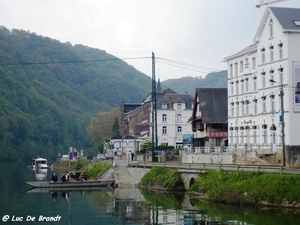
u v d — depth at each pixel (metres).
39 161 180.00
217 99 115.31
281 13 84.81
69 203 69.44
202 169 74.00
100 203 68.88
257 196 58.53
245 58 96.44
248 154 79.44
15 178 122.69
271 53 86.19
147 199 71.56
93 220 55.19
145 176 91.00
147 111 160.38
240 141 97.94
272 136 85.69
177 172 80.69
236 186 62.69
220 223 49.97
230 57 101.62
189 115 145.88
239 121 98.38
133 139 161.25
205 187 69.31
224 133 112.31
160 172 87.06
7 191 87.25
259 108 90.00
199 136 117.50
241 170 64.88
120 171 101.12
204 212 56.94
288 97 81.56
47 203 69.88
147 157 115.81
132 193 80.69
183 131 145.50
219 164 74.19
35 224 53.09
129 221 53.94
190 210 59.00
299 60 82.12
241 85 98.12
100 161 126.94
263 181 59.41
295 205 54.72
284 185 56.75
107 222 53.78
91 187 93.38
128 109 199.25
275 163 76.25
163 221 52.84
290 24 82.75
